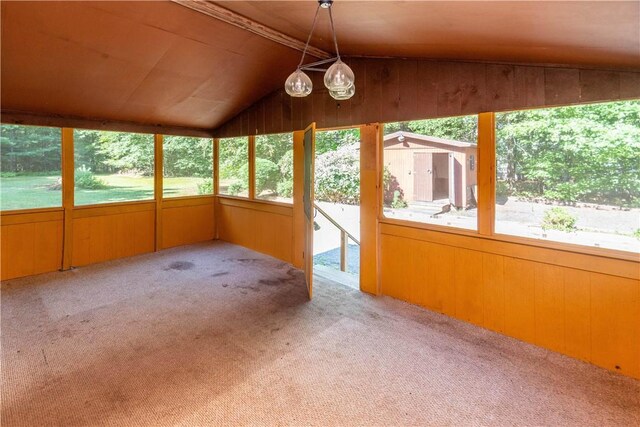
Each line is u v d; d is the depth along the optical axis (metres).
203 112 5.01
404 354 2.47
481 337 2.71
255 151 5.27
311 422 1.83
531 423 1.81
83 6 2.52
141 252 5.23
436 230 3.11
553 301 2.49
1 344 2.58
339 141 6.70
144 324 2.93
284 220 4.83
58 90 3.66
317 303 3.39
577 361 2.37
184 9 2.66
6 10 2.46
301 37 3.10
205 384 2.14
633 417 1.84
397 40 2.60
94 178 4.70
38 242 4.24
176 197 5.62
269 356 2.45
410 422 1.83
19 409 1.90
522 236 2.62
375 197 3.52
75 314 3.11
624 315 2.20
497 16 1.65
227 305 3.34
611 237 2.25
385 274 3.56
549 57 2.24
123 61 3.33
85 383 2.14
